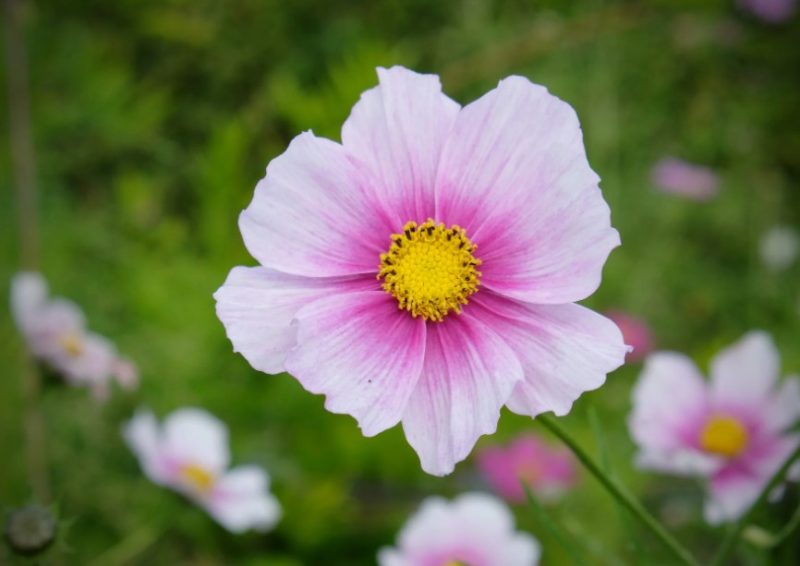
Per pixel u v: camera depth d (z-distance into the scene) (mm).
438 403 338
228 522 530
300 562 623
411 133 348
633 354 727
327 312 334
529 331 340
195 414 564
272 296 338
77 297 719
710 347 748
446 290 343
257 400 660
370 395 331
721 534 540
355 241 344
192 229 811
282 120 838
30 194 663
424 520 504
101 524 617
